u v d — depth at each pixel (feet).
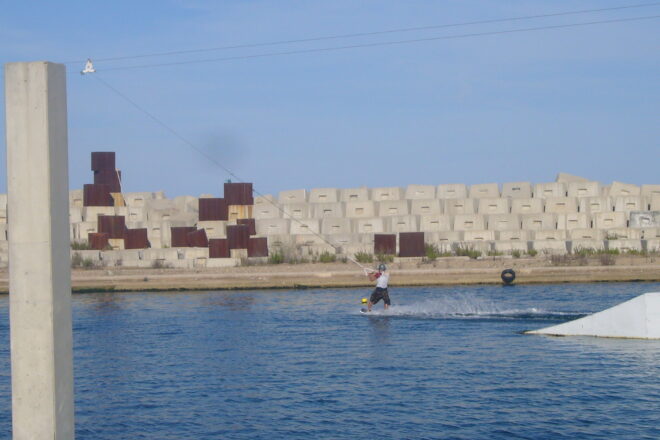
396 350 78.74
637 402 57.82
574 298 118.32
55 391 37.52
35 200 37.01
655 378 64.90
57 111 37.70
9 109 36.99
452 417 54.90
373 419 54.85
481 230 180.34
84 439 51.96
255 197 201.36
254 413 56.95
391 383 64.69
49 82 37.04
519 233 178.50
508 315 102.12
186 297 133.69
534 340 83.82
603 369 68.59
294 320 101.30
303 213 195.62
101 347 83.41
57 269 37.65
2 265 170.60
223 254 172.45
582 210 186.91
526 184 196.24
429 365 71.26
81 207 195.83
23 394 37.50
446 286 141.28
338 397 60.64
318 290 142.31
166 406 59.21
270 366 72.02
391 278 145.89
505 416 55.01
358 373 68.54
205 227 188.03
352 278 148.66
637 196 186.70
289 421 54.80
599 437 50.26
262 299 128.36
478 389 62.39
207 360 75.25
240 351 79.56
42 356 37.29
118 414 57.36
